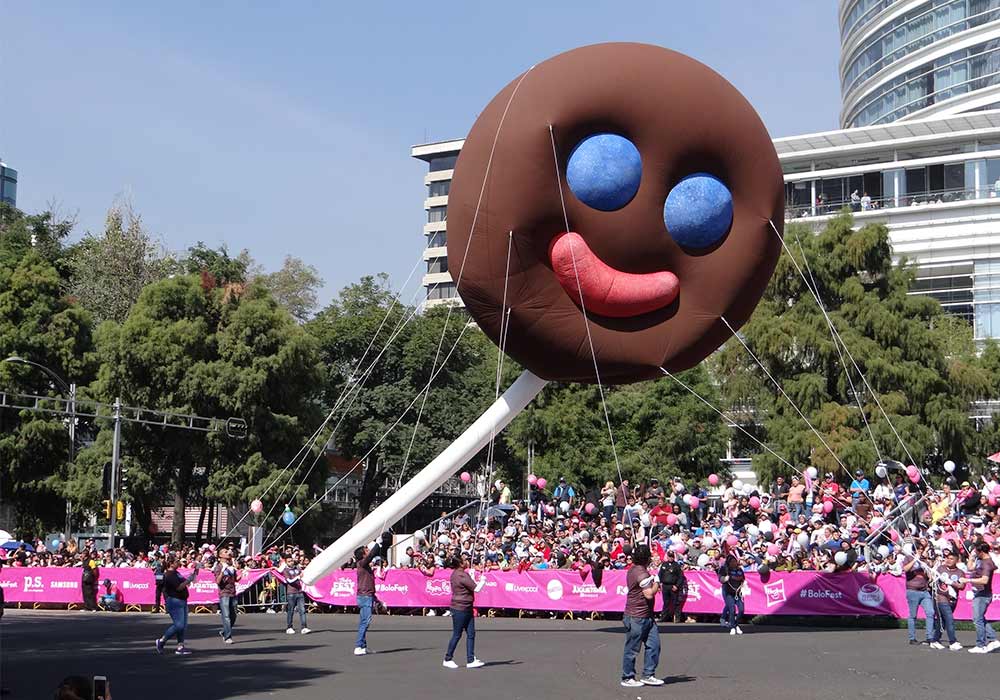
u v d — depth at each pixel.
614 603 23.78
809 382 37.19
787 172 68.88
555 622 23.38
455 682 13.34
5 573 30.56
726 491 29.50
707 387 43.22
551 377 18.55
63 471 42.03
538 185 17.03
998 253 58.47
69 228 61.06
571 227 17.39
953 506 26.03
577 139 17.09
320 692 12.61
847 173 65.94
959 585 16.94
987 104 72.19
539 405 44.41
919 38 78.06
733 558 20.05
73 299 47.69
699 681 13.14
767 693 12.09
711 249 17.61
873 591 21.33
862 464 35.06
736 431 41.56
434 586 26.14
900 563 21.27
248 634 20.98
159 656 16.97
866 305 37.84
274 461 39.91
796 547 23.08
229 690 12.89
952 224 60.00
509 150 17.03
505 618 24.64
